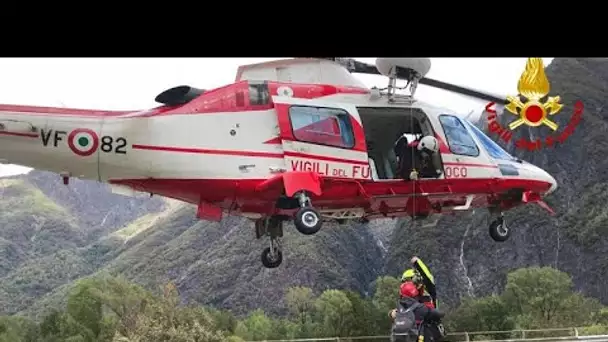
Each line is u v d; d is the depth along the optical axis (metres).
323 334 77.19
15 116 11.69
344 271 186.88
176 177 11.96
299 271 183.25
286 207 12.79
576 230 174.00
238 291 185.25
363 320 80.25
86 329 62.28
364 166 12.41
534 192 14.30
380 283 93.06
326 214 13.39
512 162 14.20
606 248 165.25
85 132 11.83
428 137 12.83
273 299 177.62
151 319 43.97
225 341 45.66
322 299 84.69
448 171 13.17
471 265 180.38
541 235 178.12
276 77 12.84
